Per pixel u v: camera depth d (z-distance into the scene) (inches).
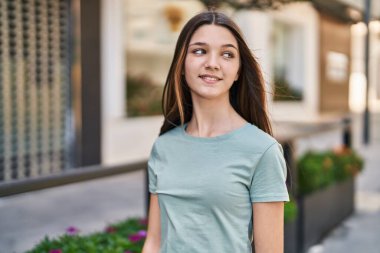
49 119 226.5
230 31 51.5
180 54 52.4
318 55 483.5
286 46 454.0
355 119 562.6
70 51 229.5
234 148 49.6
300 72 458.6
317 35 479.2
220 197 48.6
